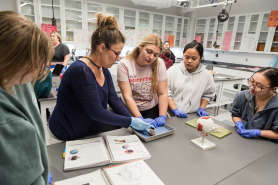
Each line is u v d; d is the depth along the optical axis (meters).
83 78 0.82
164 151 0.90
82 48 3.98
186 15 6.30
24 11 3.80
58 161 0.78
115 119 0.93
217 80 3.16
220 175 0.74
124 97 1.33
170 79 1.70
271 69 1.10
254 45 4.68
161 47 1.21
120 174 0.70
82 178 0.67
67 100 0.91
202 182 0.70
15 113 0.37
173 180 0.70
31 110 0.48
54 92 1.93
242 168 0.80
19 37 0.32
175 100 1.68
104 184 0.65
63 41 4.33
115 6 4.67
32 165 0.38
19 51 0.33
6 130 0.33
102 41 0.82
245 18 4.78
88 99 0.84
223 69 5.12
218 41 5.51
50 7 4.01
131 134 1.05
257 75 1.13
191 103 1.62
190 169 0.77
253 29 4.71
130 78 1.35
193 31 6.32
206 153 0.90
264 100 1.22
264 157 0.89
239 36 5.03
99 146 0.88
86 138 0.97
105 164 0.78
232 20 5.11
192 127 1.21
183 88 1.63
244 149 0.96
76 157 0.78
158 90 1.46
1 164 0.33
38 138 0.43
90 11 4.43
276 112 1.14
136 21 5.13
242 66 5.22
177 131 1.14
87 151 0.83
